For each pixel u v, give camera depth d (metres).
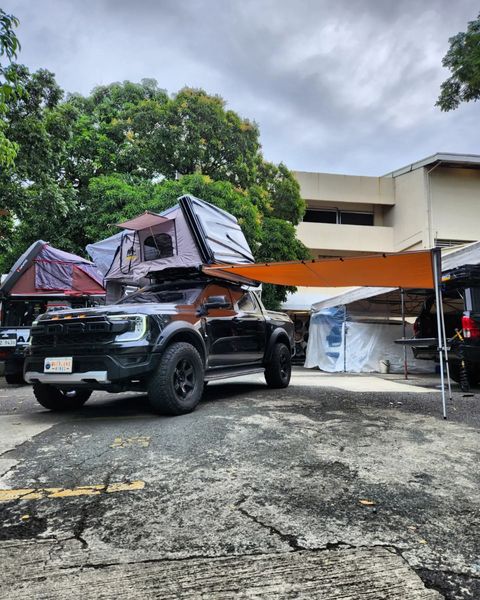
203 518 2.34
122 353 4.35
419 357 8.34
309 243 22.22
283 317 7.74
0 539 2.14
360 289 12.16
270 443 3.71
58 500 2.59
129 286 8.91
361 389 7.41
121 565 1.91
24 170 9.95
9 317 9.50
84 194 16.20
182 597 1.70
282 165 17.69
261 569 1.87
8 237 13.06
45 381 4.68
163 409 4.68
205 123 15.09
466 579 1.80
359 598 1.69
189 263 7.05
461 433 4.12
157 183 14.78
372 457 3.36
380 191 23.12
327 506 2.48
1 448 3.64
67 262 10.21
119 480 2.90
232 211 13.02
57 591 1.74
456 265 8.95
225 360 5.94
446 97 11.59
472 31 10.60
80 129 16.67
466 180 21.50
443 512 2.42
